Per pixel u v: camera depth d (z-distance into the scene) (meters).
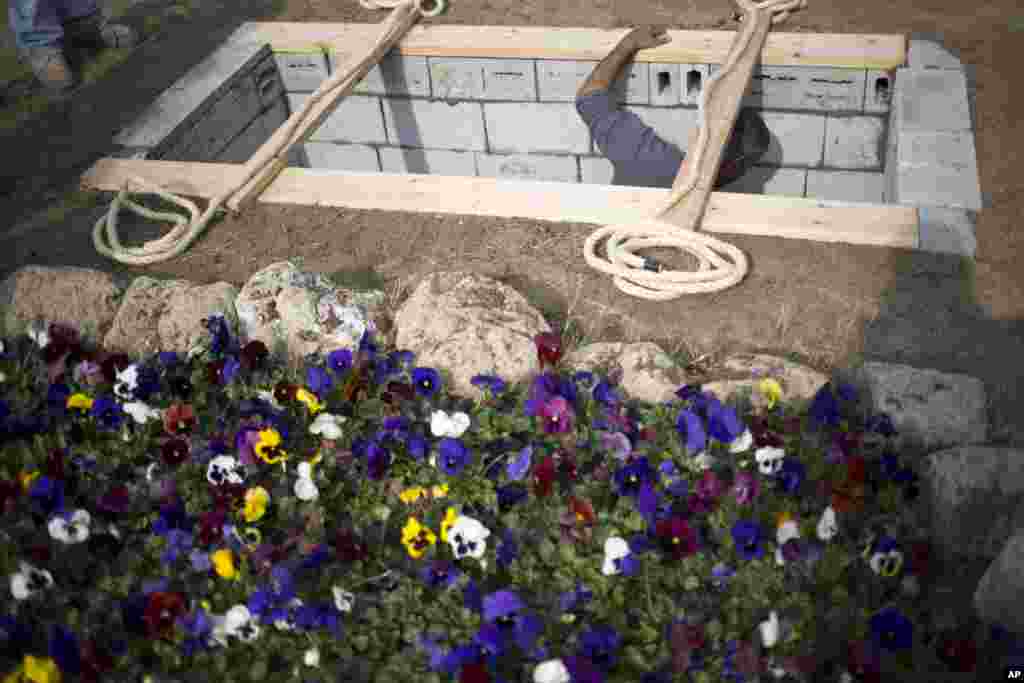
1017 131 5.80
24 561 3.84
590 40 7.14
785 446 4.06
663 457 4.09
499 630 3.46
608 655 3.35
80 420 4.43
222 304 4.92
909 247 5.06
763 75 6.82
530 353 4.54
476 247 5.32
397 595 3.70
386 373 4.44
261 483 4.18
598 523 3.88
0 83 7.43
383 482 4.14
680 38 6.99
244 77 7.33
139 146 6.46
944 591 3.66
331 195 5.80
